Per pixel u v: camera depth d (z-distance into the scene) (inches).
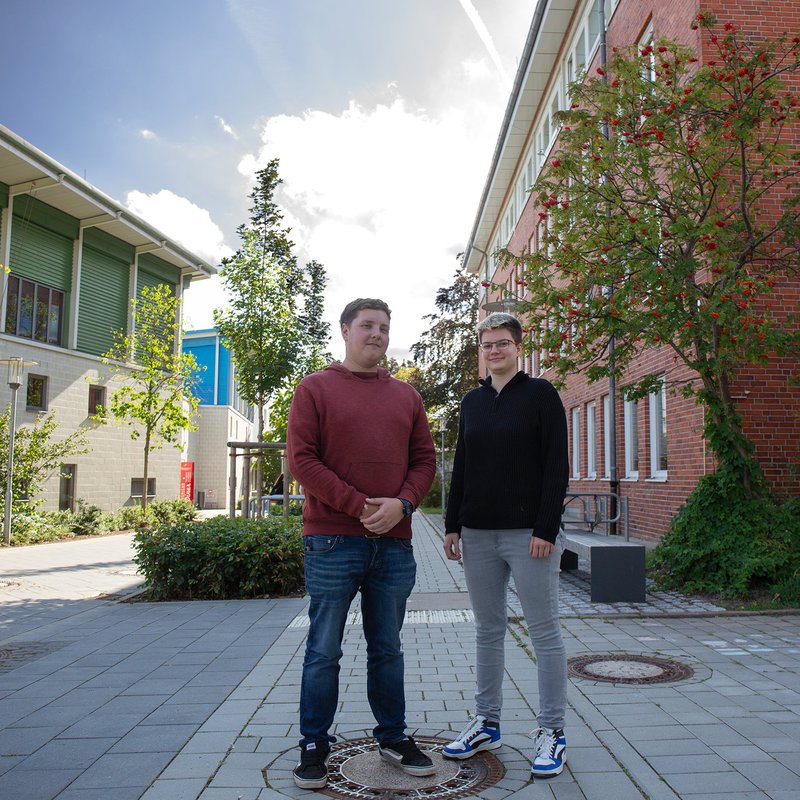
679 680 196.5
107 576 472.7
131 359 1042.7
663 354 492.1
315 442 135.3
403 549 139.5
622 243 346.3
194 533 370.0
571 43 789.9
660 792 123.0
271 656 233.0
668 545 362.9
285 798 122.8
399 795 123.6
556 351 376.8
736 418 354.3
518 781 128.9
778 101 351.6
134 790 126.8
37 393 896.3
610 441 599.8
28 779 132.2
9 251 863.1
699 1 429.4
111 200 942.4
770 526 339.9
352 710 174.4
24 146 789.9
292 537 376.5
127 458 1061.1
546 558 139.6
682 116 358.6
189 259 1171.3
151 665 221.8
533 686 192.4
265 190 683.4
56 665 222.4
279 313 646.5
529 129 1006.4
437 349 1675.7
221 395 2144.4
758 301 398.6
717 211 346.9
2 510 761.0
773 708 170.7
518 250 1101.7
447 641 257.8
